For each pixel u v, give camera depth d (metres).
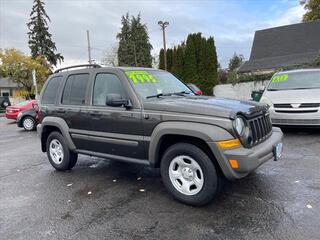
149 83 4.88
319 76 8.87
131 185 4.99
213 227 3.45
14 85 46.94
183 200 4.08
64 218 3.89
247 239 3.17
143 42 57.44
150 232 3.43
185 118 3.94
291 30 34.00
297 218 3.54
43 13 45.44
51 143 6.09
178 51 29.72
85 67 5.58
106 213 3.97
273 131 4.75
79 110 5.28
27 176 5.85
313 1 37.84
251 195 4.26
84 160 6.77
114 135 4.73
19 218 3.96
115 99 4.47
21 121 13.31
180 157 4.09
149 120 4.26
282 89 8.73
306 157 6.00
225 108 3.81
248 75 24.86
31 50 45.06
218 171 3.94
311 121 7.65
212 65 27.67
